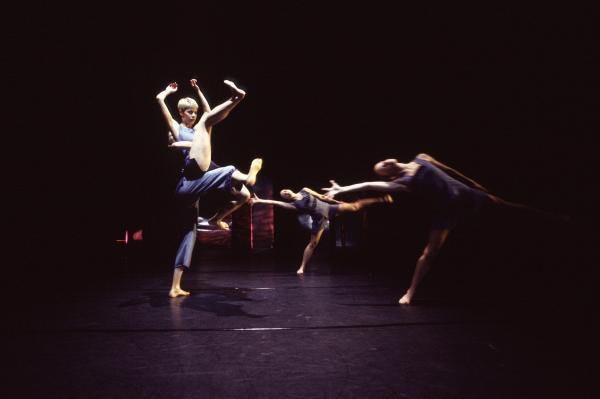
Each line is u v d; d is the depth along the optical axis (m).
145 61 7.29
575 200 5.40
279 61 7.69
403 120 7.89
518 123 5.98
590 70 5.07
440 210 3.24
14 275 5.44
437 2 6.10
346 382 1.64
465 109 6.74
